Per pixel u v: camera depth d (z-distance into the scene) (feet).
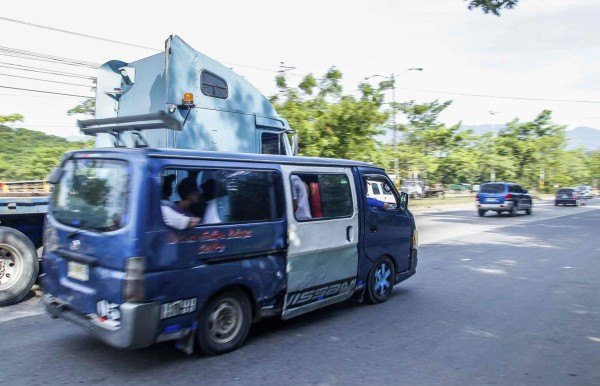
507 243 45.85
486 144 171.32
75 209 14.89
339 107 68.33
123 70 26.11
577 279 28.81
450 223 68.85
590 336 18.01
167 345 16.24
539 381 13.89
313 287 18.25
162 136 23.85
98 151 14.73
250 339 17.15
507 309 21.80
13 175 92.68
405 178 130.62
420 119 122.42
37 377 13.58
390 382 13.65
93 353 15.47
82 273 14.23
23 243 20.95
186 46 24.43
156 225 13.29
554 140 184.44
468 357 15.71
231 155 15.70
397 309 21.61
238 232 15.34
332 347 16.48
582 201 144.56
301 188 17.78
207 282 14.49
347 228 19.79
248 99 27.45
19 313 19.95
